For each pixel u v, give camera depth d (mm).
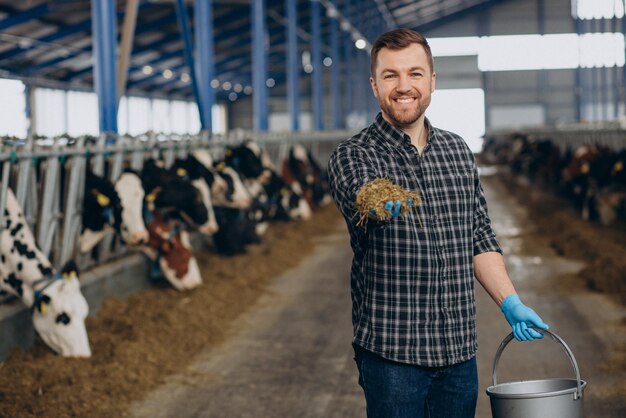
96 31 8586
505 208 16750
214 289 7969
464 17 46125
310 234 13195
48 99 27859
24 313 5594
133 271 7594
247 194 9648
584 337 6441
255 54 18281
